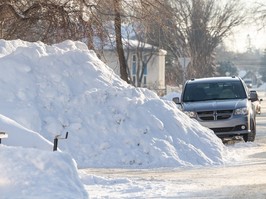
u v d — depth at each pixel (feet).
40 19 231.09
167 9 243.19
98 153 148.15
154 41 538.06
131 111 156.66
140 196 98.99
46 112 154.30
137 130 152.35
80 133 151.43
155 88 546.67
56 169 85.05
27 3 231.50
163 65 624.59
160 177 123.85
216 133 192.03
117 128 153.38
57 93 158.71
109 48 268.62
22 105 153.38
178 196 98.63
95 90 161.68
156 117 156.87
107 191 104.58
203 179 119.75
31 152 85.81
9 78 159.63
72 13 230.07
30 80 160.25
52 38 230.07
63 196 81.82
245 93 203.62
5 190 82.07
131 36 541.34
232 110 192.85
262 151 171.83
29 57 165.99
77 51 172.14
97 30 231.91
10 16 230.89
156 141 151.12
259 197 95.25
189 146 152.97
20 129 119.34
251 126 194.80
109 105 158.20
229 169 136.36
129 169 139.64
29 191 81.92
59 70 164.55
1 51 172.24
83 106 157.17
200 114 193.16
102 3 232.53
